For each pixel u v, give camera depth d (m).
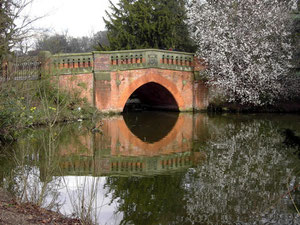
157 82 18.47
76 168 7.42
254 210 5.18
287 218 4.91
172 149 9.50
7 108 9.59
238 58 18.22
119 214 4.92
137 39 24.62
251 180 6.67
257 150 9.34
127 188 6.11
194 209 5.17
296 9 19.75
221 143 10.30
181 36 26.45
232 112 19.45
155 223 4.62
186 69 19.30
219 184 6.38
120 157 8.55
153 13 24.52
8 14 8.34
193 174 7.07
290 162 8.02
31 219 4.11
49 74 13.05
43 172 6.50
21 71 11.23
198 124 14.48
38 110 11.53
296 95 19.23
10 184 5.86
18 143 9.47
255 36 17.91
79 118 15.10
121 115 17.53
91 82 16.97
